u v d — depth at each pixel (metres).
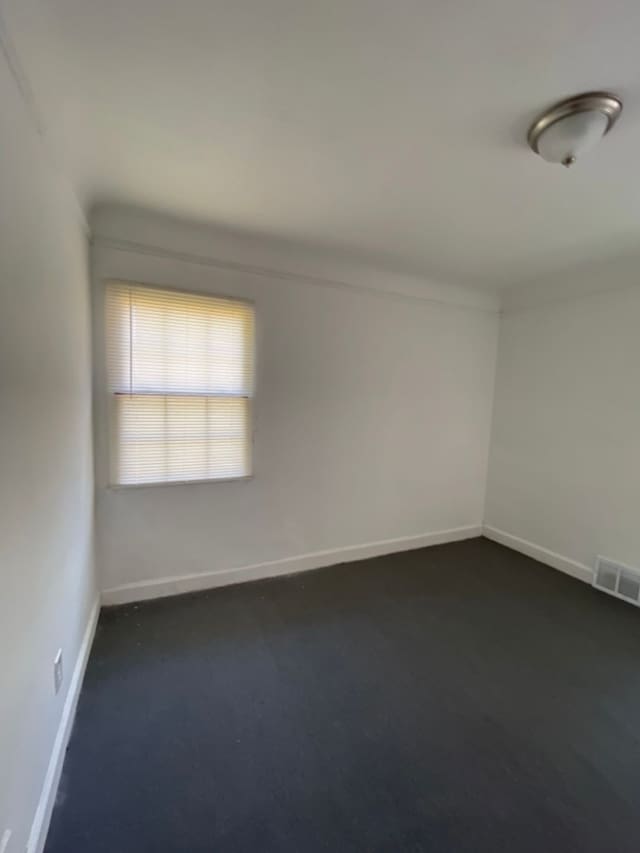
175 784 1.41
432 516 3.72
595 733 1.68
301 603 2.66
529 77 1.25
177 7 1.03
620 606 2.73
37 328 1.27
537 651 2.22
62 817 1.29
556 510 3.33
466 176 1.84
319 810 1.34
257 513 2.93
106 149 1.68
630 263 2.80
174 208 2.22
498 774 1.49
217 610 2.54
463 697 1.87
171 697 1.81
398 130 1.53
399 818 1.32
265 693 1.86
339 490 3.23
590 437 3.08
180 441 2.62
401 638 2.31
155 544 2.62
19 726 1.06
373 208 2.18
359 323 3.16
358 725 1.69
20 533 1.10
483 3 1.00
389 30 1.09
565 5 1.00
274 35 1.11
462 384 3.72
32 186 1.24
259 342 2.79
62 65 1.21
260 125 1.52
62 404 1.58
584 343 3.12
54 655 1.42
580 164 1.70
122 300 2.36
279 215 2.29
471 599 2.77
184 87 1.32
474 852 1.23
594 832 1.30
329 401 3.11
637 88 1.27
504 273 3.20
